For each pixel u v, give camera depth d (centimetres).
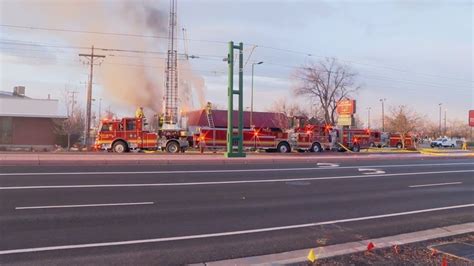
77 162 2089
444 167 2652
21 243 732
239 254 712
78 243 743
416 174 2164
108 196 1216
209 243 774
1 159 2055
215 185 1516
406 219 1045
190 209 1077
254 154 3189
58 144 5044
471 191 1595
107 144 3522
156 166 2103
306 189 1509
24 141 4891
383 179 1903
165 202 1157
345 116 5641
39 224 866
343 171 2181
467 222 1016
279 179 1762
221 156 2781
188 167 2105
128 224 892
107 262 648
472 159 3575
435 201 1342
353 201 1295
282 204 1196
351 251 709
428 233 878
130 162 2200
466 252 707
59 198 1156
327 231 895
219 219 975
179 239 794
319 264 634
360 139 5147
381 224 979
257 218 1001
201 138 3697
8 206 1032
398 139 6081
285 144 4012
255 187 1509
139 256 684
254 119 7056
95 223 890
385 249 723
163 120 4147
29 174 1634
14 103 4906
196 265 638
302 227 925
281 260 662
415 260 657
